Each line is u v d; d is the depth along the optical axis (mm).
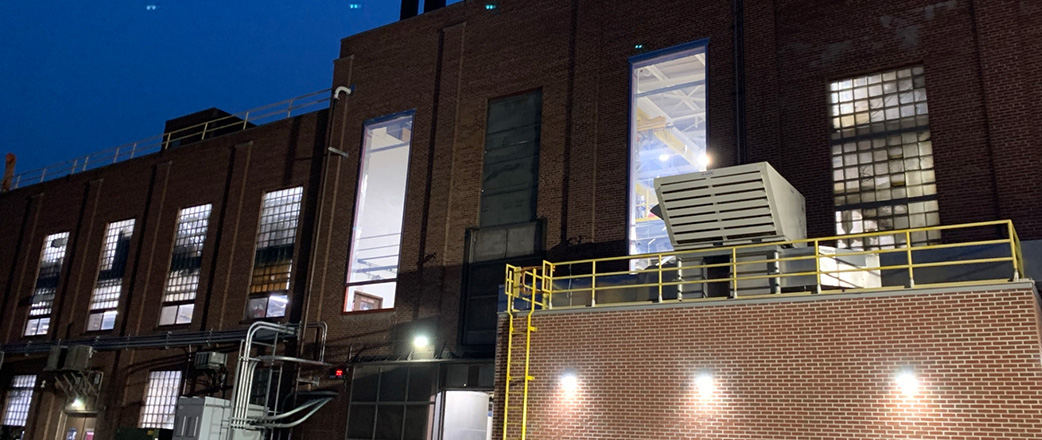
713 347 16625
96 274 37375
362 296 30188
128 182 38281
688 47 24438
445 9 30125
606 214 24109
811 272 15992
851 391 15008
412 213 28109
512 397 18734
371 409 26109
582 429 17625
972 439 13781
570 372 18156
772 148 22141
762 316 16281
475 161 27406
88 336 35938
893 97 21203
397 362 25875
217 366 29625
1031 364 13641
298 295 29844
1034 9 19734
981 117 19719
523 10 28156
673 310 17297
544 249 24859
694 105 33156
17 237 41781
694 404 16484
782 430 15453
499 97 27844
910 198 20172
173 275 34594
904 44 21234
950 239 19297
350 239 29141
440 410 24812
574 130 25531
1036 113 19016
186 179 36031
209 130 36719
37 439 34469
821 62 22312
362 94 31203
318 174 31375
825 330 15570
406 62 30453
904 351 14742
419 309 26406
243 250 32469
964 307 14461
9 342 39156
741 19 23828
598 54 25969
